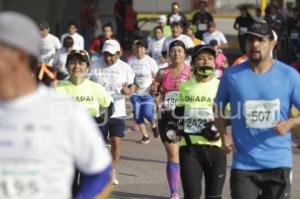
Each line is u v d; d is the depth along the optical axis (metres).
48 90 6.43
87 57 14.18
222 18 57.50
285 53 35.12
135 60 22.27
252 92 10.12
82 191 6.49
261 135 10.11
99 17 49.34
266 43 10.00
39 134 6.19
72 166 6.37
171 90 14.77
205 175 12.34
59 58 26.19
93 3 44.09
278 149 10.09
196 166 12.14
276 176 10.09
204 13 34.78
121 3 43.22
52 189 6.19
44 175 6.17
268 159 10.06
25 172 6.15
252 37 10.01
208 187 12.30
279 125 9.79
